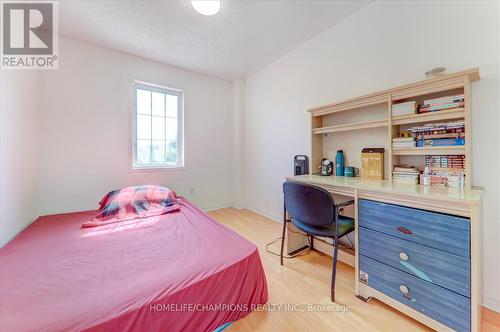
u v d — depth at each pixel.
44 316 0.72
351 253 1.76
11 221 1.52
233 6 1.80
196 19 1.97
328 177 1.90
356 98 1.71
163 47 2.47
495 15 1.21
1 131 1.41
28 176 1.87
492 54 1.22
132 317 0.76
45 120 2.13
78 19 1.95
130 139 2.64
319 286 1.47
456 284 0.96
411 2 1.55
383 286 1.24
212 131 3.41
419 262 1.08
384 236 1.23
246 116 3.48
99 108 2.43
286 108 2.72
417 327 1.11
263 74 3.08
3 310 0.74
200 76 3.26
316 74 2.30
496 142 1.21
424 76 1.50
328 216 1.35
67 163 2.26
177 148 3.12
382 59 1.73
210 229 1.58
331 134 2.14
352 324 1.14
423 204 1.07
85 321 0.71
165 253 1.19
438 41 1.43
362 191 1.34
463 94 1.23
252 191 3.38
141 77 2.71
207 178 3.37
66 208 2.26
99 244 1.33
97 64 2.41
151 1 1.72
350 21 1.95
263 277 1.27
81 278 0.95
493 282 1.22
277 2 1.76
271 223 2.80
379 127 1.75
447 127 1.29
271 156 2.99
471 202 0.90
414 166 1.54
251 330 1.10
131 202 2.01
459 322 0.95
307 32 2.21
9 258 1.15
